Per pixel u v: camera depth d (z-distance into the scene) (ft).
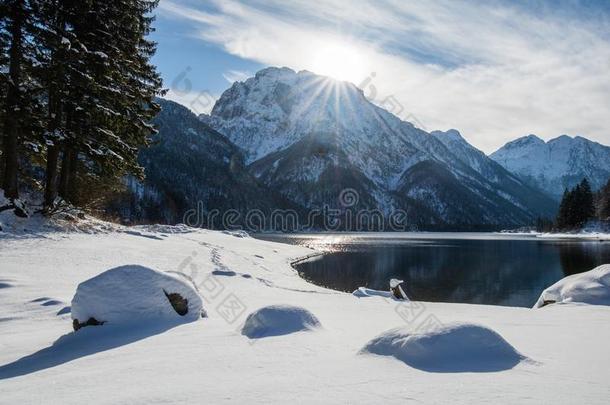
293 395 11.25
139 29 73.26
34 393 12.56
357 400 10.75
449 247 196.44
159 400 11.16
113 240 63.67
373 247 190.70
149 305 23.18
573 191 343.26
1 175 68.80
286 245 151.12
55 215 64.03
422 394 11.16
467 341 15.01
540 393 11.18
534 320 27.73
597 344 18.45
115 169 71.20
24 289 32.94
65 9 62.80
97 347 18.89
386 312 32.12
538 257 138.82
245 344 18.10
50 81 60.03
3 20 55.42
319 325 21.45
